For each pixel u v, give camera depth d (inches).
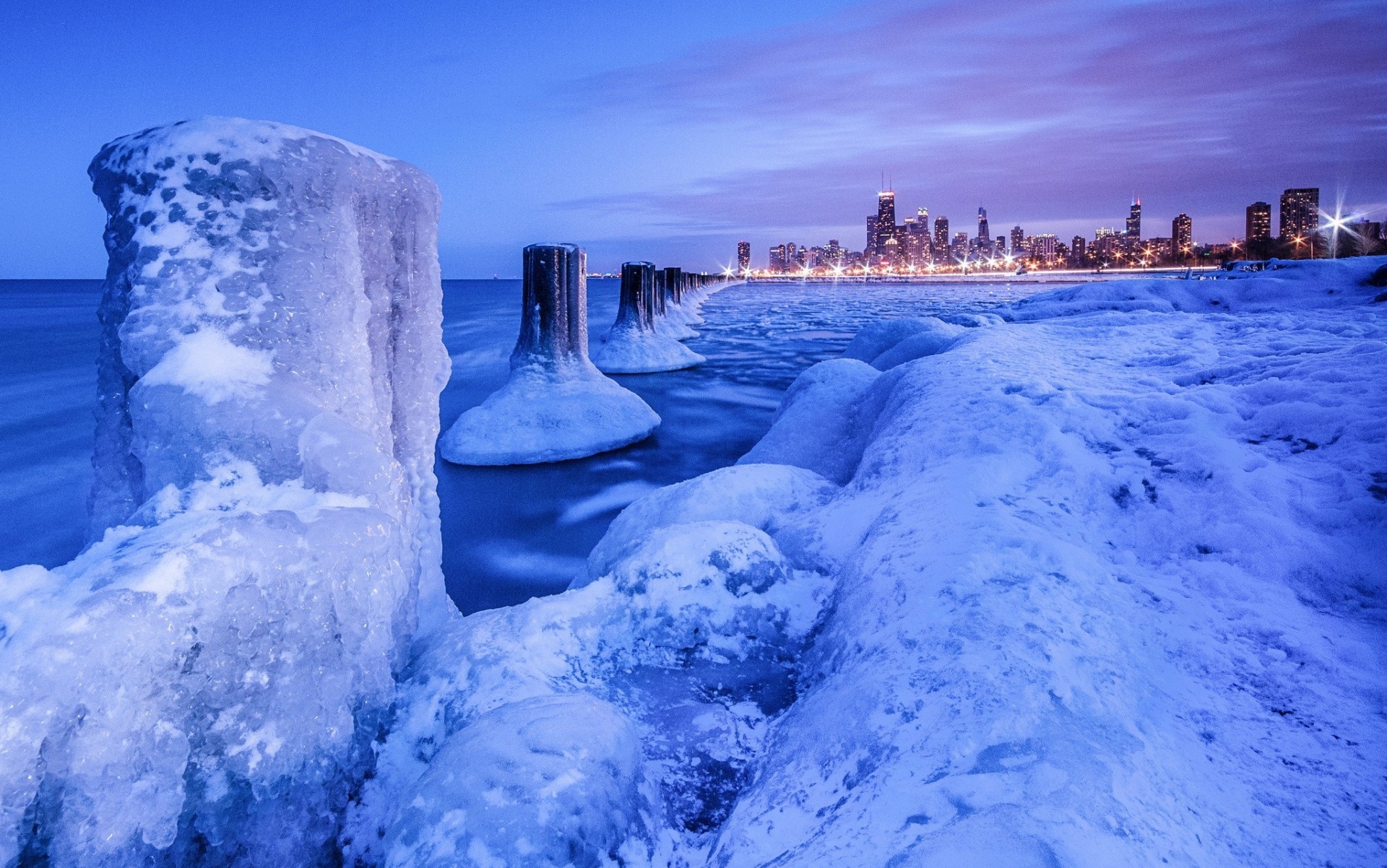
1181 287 400.2
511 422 388.8
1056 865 47.6
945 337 313.0
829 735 76.4
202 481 78.9
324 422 84.1
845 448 222.2
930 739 66.5
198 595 64.0
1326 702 74.2
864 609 99.3
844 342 925.2
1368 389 144.3
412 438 108.5
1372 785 62.8
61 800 57.3
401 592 87.3
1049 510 117.5
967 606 85.7
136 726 60.4
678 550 113.9
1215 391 160.2
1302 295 353.1
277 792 70.3
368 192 96.7
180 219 82.0
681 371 700.0
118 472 89.4
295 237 86.0
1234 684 77.8
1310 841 57.1
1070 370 198.8
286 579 70.3
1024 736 63.2
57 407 547.8
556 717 75.1
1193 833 56.1
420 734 84.8
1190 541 108.4
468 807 65.2
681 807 79.0
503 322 1428.4
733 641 107.8
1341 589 95.2
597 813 66.7
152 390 79.0
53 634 56.9
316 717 73.6
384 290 101.9
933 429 156.1
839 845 57.9
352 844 74.3
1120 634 83.3
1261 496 113.0
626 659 104.4
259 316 84.8
